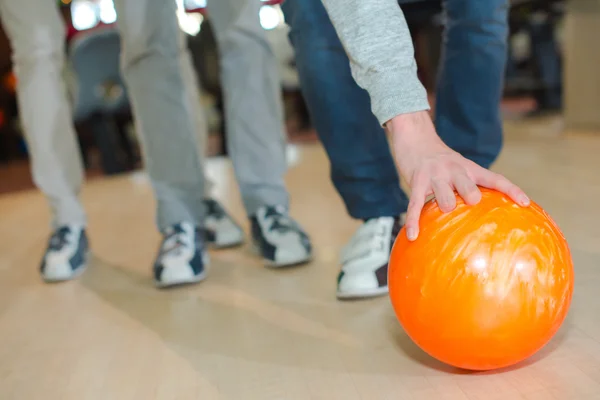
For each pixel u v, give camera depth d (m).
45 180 1.72
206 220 1.81
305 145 4.23
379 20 0.88
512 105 4.93
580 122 3.18
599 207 1.67
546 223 0.80
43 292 1.60
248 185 1.63
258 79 1.58
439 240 0.79
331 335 1.08
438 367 0.91
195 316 1.27
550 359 0.89
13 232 2.46
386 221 1.26
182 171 1.58
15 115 5.63
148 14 1.47
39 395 1.00
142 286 1.54
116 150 3.96
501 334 0.77
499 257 0.76
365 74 0.90
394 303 0.85
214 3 1.55
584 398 0.78
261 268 1.55
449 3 1.18
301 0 1.17
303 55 1.19
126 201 2.86
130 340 1.19
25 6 1.59
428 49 4.95
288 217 1.60
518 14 3.60
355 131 1.20
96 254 1.92
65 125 1.71
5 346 1.24
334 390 0.89
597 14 3.02
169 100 1.56
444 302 0.78
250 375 0.97
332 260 1.53
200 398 0.92
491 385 0.84
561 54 4.27
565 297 0.80
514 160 2.58
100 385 1.01
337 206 2.12
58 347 1.20
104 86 3.70
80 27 4.43
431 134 0.87
